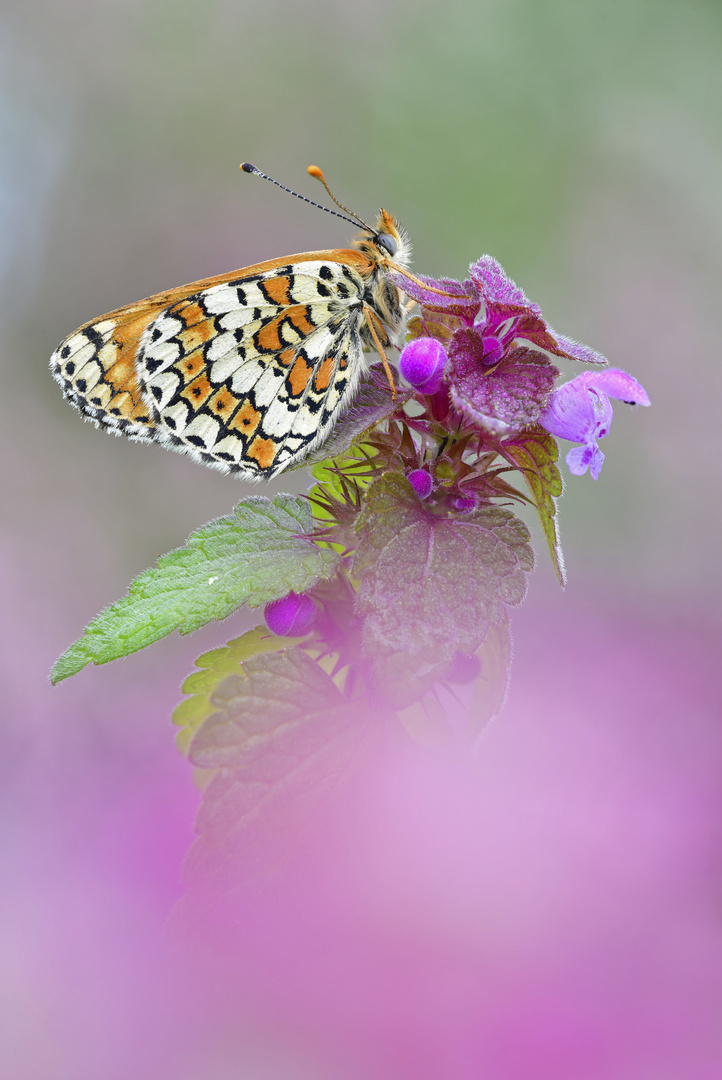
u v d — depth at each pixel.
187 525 0.47
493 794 0.27
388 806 0.27
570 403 0.27
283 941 0.27
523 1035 0.27
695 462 0.48
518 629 0.39
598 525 0.47
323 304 0.28
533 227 0.53
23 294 0.52
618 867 0.29
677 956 0.28
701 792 0.30
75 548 0.45
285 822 0.27
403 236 0.29
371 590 0.27
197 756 0.27
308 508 0.28
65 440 0.48
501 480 0.27
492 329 0.27
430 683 0.27
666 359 0.50
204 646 0.39
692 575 0.44
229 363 0.28
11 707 0.36
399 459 0.28
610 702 0.33
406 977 0.27
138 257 0.53
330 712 0.27
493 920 0.27
